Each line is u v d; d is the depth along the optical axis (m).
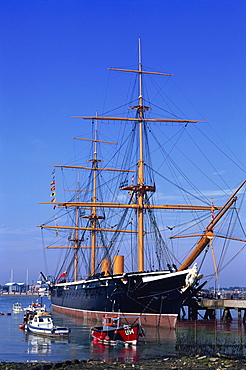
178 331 60.50
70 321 89.06
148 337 62.22
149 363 45.59
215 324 64.06
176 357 48.97
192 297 80.44
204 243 67.06
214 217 67.06
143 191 85.94
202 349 51.47
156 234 86.25
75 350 54.50
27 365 45.12
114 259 80.06
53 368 43.72
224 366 42.81
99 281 82.00
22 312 141.50
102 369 42.97
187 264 69.62
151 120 88.44
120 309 74.81
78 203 89.56
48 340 62.75
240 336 56.19
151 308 70.06
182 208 86.56
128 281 72.31
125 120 89.31
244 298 88.69
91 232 121.00
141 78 90.44
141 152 87.81
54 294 125.06
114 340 57.69
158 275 69.62
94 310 85.38
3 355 51.84
